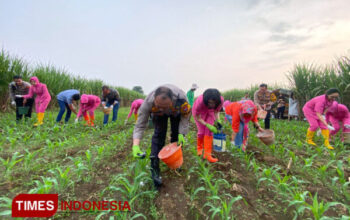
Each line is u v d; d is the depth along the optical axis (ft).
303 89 25.62
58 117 19.15
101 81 49.83
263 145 13.37
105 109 19.48
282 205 7.05
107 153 11.44
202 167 8.60
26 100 18.66
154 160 7.48
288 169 9.39
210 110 9.86
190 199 7.17
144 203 6.95
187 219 6.23
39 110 18.29
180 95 7.32
